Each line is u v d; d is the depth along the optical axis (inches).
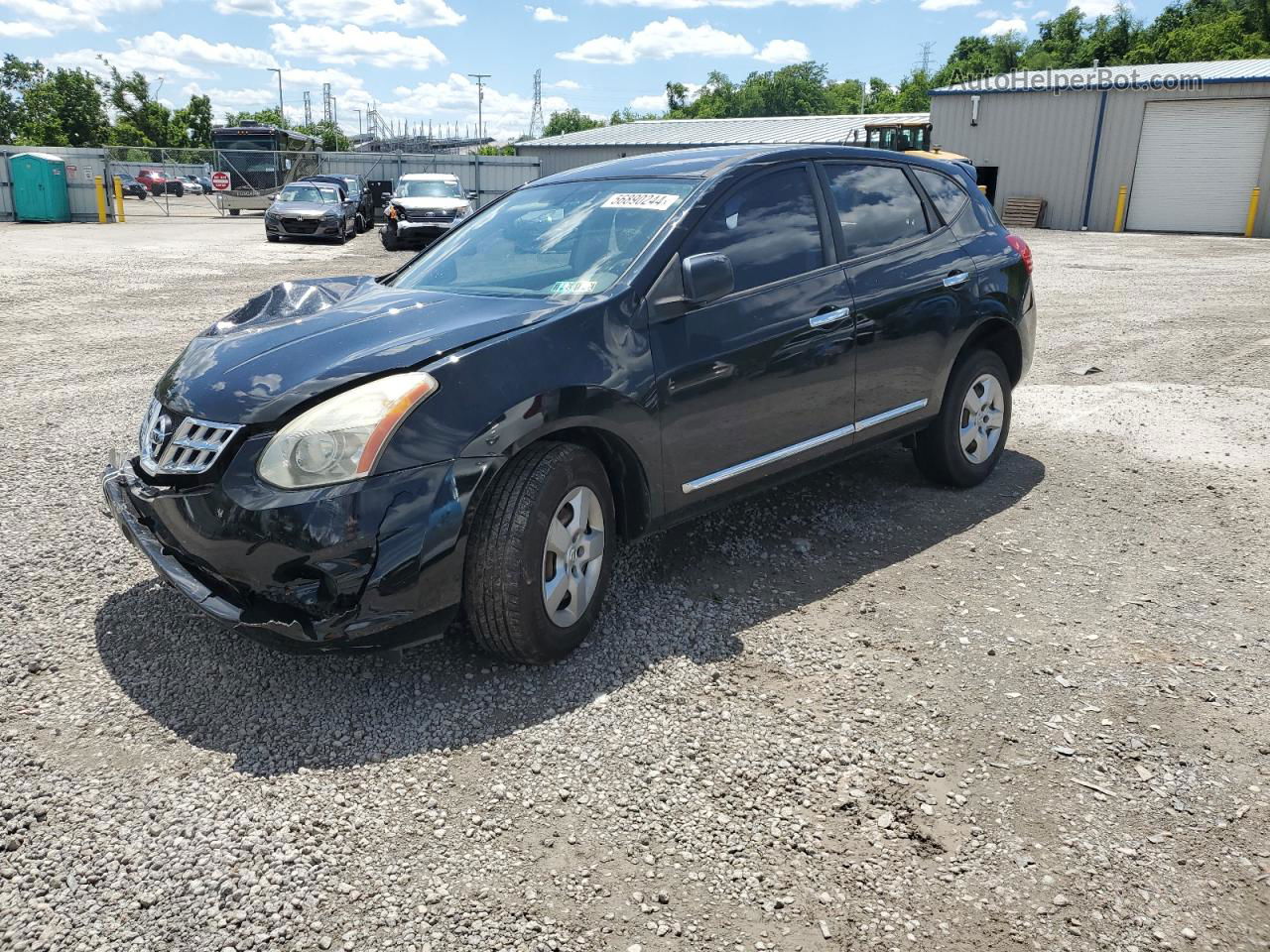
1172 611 146.6
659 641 137.2
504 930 85.5
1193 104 1095.0
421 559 112.5
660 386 135.9
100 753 110.0
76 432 239.3
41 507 185.9
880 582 157.3
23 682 124.1
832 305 161.9
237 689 123.5
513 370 121.2
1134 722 117.4
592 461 130.0
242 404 115.9
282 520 109.7
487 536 119.1
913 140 1028.5
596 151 1879.9
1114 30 2642.7
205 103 3363.7
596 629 140.4
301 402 114.0
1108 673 128.6
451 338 122.8
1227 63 1263.5
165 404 124.3
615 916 87.4
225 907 87.8
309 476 110.7
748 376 148.2
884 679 127.2
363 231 1159.6
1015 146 1216.8
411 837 97.2
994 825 99.6
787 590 154.2
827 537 175.9
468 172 1489.9
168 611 144.0
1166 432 244.1
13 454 219.9
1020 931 86.0
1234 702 121.5
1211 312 450.9
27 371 311.9
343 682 125.6
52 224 1127.0
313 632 109.8
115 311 443.8
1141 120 1129.4
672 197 151.7
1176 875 92.7
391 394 113.5
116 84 3196.4
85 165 1323.8
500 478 120.9
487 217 177.8
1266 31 2247.8
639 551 168.1
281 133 1446.9
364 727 115.6
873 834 98.3
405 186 914.1
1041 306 475.5
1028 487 204.1
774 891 90.7
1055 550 170.2
